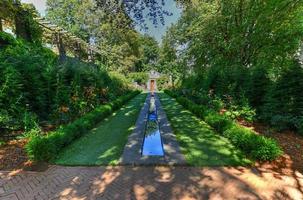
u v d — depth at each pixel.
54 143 5.64
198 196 3.85
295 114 7.65
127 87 26.83
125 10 8.39
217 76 13.30
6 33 11.29
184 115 11.34
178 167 4.99
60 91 9.17
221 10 12.73
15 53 9.31
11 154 5.68
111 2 8.45
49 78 9.02
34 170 4.88
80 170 4.89
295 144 6.21
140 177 4.54
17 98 7.31
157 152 6.07
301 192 3.96
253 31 12.01
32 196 3.90
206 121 9.26
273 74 10.22
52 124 8.39
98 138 7.28
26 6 12.77
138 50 42.62
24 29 13.19
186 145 6.42
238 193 3.93
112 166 5.07
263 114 8.58
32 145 5.18
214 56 14.61
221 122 7.59
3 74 7.20
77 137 7.21
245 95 9.80
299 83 7.76
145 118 10.83
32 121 7.35
